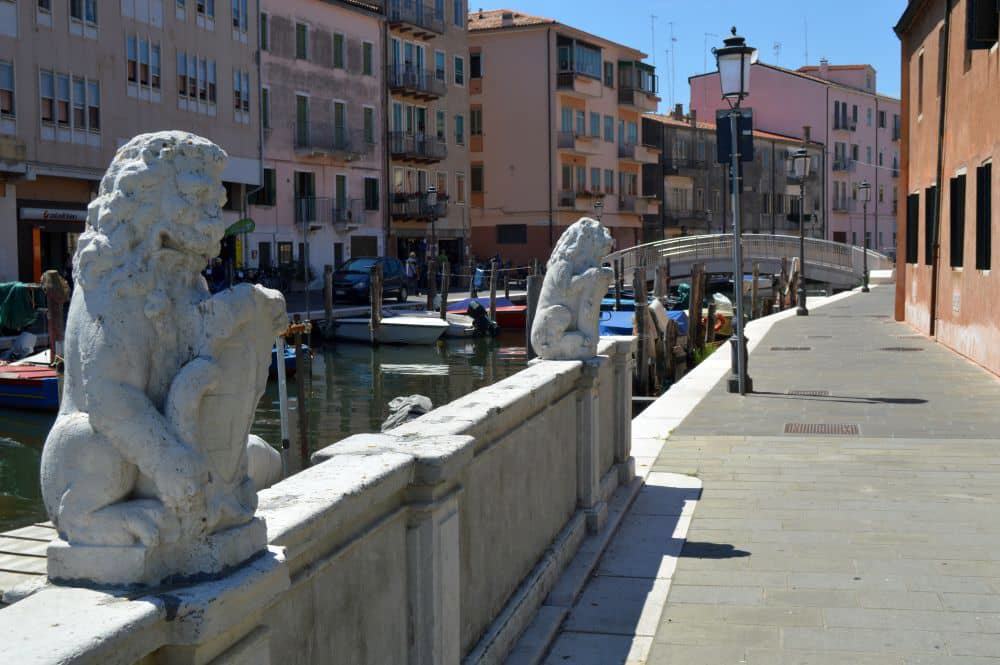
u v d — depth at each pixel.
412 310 43.03
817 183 93.12
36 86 33.56
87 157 35.66
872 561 7.18
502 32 68.00
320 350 35.72
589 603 6.45
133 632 2.41
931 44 23.00
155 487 2.78
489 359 34.28
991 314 17.11
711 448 11.25
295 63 49.56
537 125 67.75
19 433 20.00
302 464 15.80
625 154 75.62
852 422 12.72
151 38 38.75
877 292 46.50
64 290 22.12
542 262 67.88
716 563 7.19
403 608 4.20
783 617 6.16
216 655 2.72
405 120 58.38
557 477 6.95
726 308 44.56
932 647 5.68
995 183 16.62
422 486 4.20
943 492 9.11
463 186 64.19
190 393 2.79
